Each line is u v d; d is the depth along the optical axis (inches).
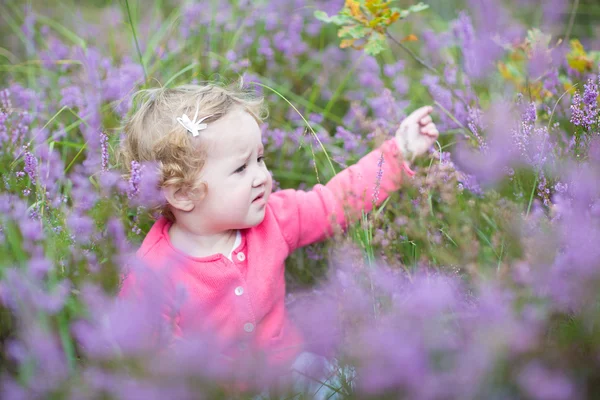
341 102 166.9
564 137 106.0
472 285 86.9
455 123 131.6
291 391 81.7
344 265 91.4
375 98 143.6
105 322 75.2
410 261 103.2
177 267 96.9
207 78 142.4
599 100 102.9
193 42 159.0
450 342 71.7
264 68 163.3
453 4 195.3
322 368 86.4
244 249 101.5
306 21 186.9
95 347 74.6
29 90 140.6
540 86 121.9
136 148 101.0
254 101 104.0
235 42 160.6
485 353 66.7
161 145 96.3
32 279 81.2
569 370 69.4
